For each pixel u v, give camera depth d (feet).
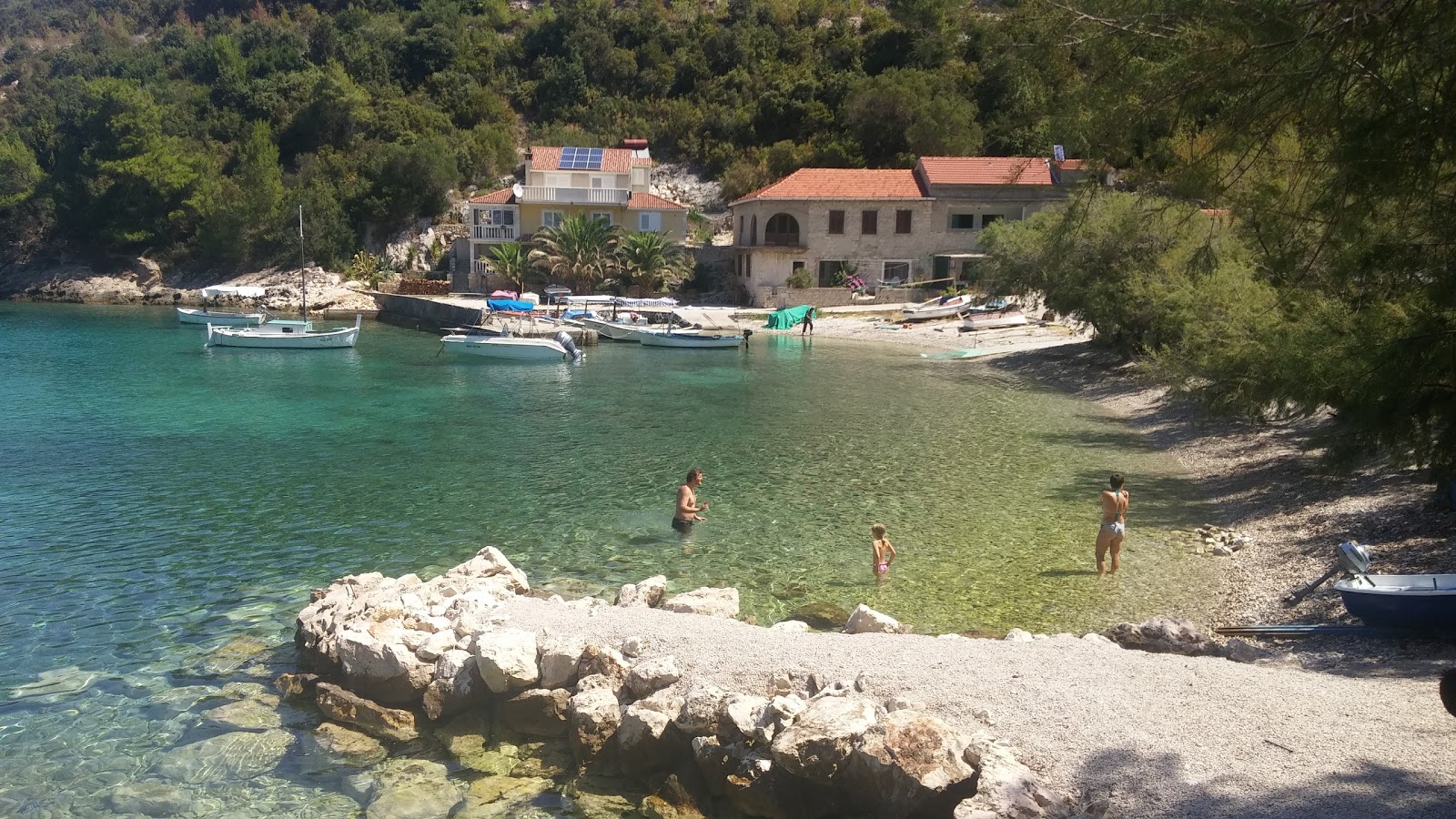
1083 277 113.19
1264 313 64.49
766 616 42.29
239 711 32.76
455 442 79.97
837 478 68.44
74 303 248.52
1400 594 35.58
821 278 208.74
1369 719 27.20
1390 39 20.97
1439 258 31.53
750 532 55.01
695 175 279.28
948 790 23.98
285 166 285.64
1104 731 26.94
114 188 264.52
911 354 150.51
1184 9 22.50
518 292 220.23
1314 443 47.24
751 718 28.25
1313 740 25.93
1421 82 21.45
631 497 62.54
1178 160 26.66
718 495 63.31
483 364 136.46
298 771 29.27
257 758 29.89
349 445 78.38
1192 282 87.10
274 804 27.45
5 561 48.21
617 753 29.30
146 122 267.80
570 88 307.17
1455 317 34.04
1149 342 106.01
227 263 260.01
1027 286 132.16
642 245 209.46
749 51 303.27
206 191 263.08
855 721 26.53
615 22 325.83
